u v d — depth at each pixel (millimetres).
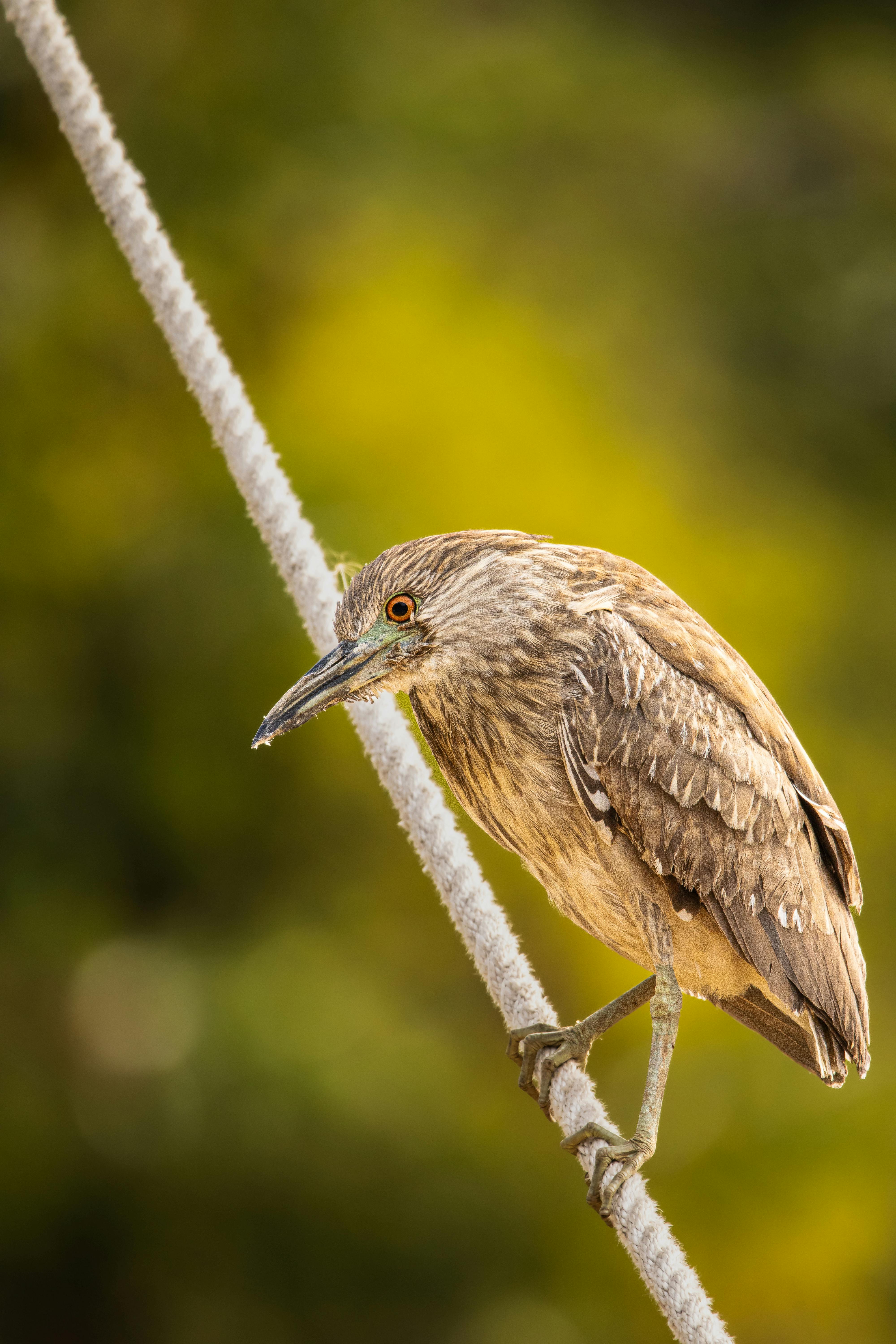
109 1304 14203
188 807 14609
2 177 16844
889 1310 13008
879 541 16719
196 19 17438
